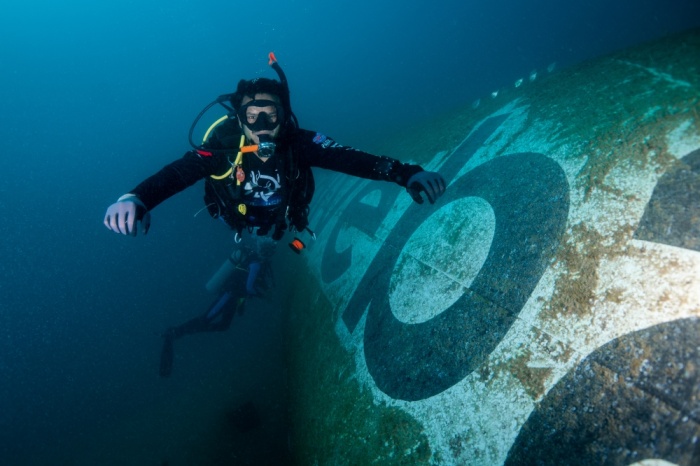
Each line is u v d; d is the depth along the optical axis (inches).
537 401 46.8
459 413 55.2
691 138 51.3
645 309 42.6
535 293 55.9
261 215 81.2
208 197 80.3
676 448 33.7
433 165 129.3
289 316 189.0
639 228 48.8
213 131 74.5
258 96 67.8
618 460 37.0
